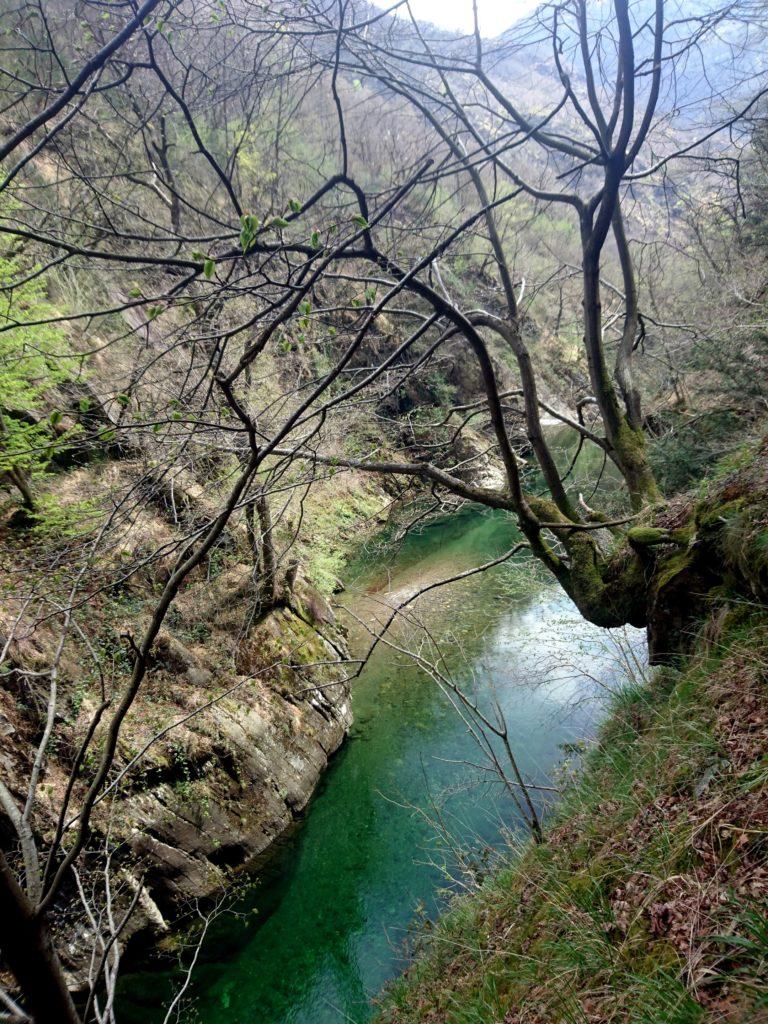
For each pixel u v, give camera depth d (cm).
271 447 180
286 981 580
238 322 403
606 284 856
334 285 477
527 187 549
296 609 975
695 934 205
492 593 1232
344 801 800
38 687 600
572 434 2153
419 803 755
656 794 311
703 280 1127
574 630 948
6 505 635
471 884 520
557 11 396
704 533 426
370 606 1252
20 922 138
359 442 678
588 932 261
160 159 530
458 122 662
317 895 672
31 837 160
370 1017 507
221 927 643
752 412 816
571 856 358
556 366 1636
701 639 408
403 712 938
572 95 460
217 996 576
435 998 384
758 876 203
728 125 440
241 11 336
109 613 667
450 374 1734
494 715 857
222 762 715
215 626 820
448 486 558
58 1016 145
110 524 281
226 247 313
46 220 303
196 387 275
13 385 554
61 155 277
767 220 927
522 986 288
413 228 362
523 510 504
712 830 241
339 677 968
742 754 267
